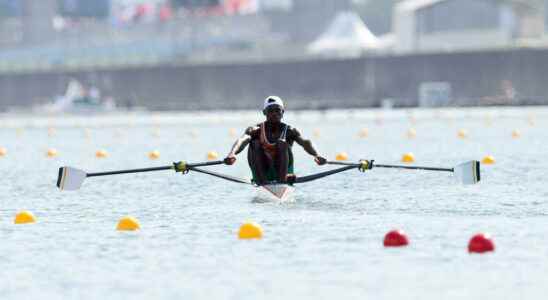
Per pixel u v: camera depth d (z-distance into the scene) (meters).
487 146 114.81
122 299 31.78
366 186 69.00
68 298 32.06
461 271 35.56
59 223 51.34
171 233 46.84
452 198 60.91
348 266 37.00
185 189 68.88
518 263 37.00
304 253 40.19
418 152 106.69
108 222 51.62
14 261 39.34
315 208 56.28
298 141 59.62
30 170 90.06
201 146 127.69
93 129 199.00
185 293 32.53
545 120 199.75
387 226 48.03
